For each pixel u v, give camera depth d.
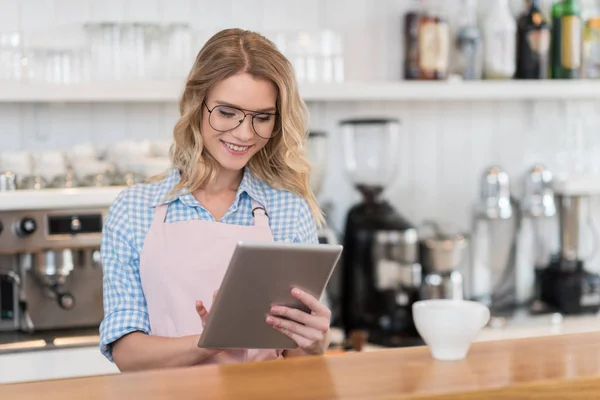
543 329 3.58
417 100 3.94
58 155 3.27
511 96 3.69
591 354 1.61
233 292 1.68
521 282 3.92
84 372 3.07
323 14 3.81
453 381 1.44
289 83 2.08
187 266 2.09
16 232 3.14
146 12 3.62
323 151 3.55
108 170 3.30
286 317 1.80
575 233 3.83
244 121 2.02
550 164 4.05
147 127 3.63
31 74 3.25
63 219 3.18
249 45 2.05
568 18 3.78
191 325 2.07
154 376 1.50
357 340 3.20
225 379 1.47
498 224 3.83
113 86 3.25
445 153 3.99
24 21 3.47
